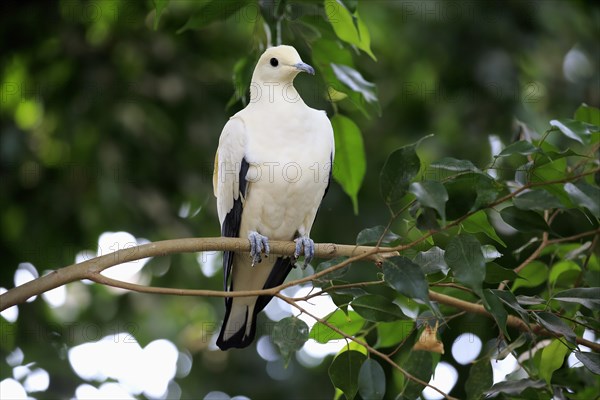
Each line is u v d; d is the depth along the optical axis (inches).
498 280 235.5
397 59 558.9
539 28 539.8
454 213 215.8
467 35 532.7
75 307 534.3
